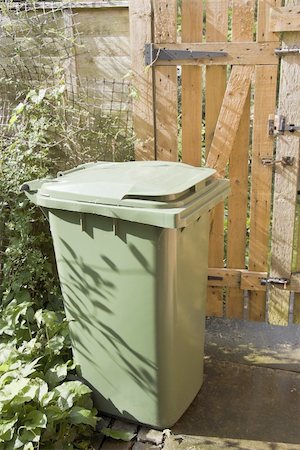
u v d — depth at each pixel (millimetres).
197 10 2750
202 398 2541
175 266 2018
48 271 3055
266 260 3107
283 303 3139
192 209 1966
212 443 2230
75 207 2023
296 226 3037
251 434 2285
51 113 3148
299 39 2639
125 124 3166
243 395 2559
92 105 3207
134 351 2160
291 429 2314
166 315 2059
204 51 2793
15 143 2916
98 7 3055
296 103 2748
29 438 1989
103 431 2275
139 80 2953
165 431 2275
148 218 1868
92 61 3189
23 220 2902
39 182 2277
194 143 3000
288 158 2844
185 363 2320
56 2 3115
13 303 2775
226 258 3324
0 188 2914
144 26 2832
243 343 3045
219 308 3285
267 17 2662
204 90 3189
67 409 2180
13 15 3176
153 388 2186
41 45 3201
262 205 3010
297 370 2762
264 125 2850
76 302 2256
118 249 2023
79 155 3188
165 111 2979
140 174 2188
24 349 2438
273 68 2742
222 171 3000
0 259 3051
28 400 2070
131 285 2051
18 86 3260
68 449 2121
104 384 2322
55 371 2344
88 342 2293
